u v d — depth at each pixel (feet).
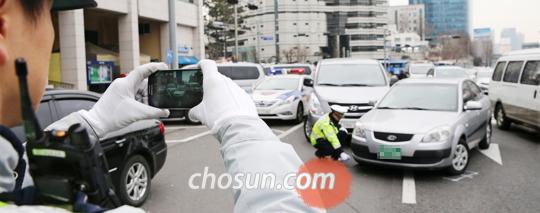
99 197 2.13
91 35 77.41
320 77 35.24
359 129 22.63
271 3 303.68
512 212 16.24
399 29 415.44
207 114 2.91
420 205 17.10
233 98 2.90
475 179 20.93
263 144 2.64
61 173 2.07
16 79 2.14
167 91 3.50
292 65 72.43
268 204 2.44
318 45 315.58
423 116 22.70
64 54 58.59
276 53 296.71
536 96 30.94
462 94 25.04
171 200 17.53
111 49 78.43
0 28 2.12
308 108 32.53
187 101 3.48
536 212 16.21
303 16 309.83
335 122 23.41
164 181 20.38
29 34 2.22
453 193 18.69
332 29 322.55
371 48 326.03
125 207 2.06
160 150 18.10
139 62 72.18
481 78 69.97
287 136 34.65
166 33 80.89
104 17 75.05
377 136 21.67
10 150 2.15
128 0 69.36
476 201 17.57
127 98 3.47
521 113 33.40
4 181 2.11
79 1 3.40
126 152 15.75
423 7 415.44
